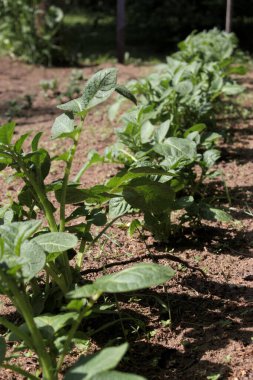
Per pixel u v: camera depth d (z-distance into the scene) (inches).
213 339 125.1
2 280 104.8
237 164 228.1
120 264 155.2
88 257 159.5
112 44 536.7
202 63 272.7
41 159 131.3
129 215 182.2
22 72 435.8
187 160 161.8
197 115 240.2
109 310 133.7
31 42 457.7
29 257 104.8
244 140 256.4
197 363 118.5
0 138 122.5
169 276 98.7
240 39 520.4
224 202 193.8
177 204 153.4
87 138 269.3
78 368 87.1
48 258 118.4
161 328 129.0
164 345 124.2
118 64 451.8
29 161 131.3
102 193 133.4
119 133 185.3
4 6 459.5
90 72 425.7
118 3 444.8
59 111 322.7
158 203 133.9
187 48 317.7
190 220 171.6
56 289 126.3
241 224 177.0
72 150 127.6
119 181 133.4
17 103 340.2
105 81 127.9
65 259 125.0
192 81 248.8
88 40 555.2
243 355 119.4
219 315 133.0
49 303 124.4
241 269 152.6
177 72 240.2
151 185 133.3
